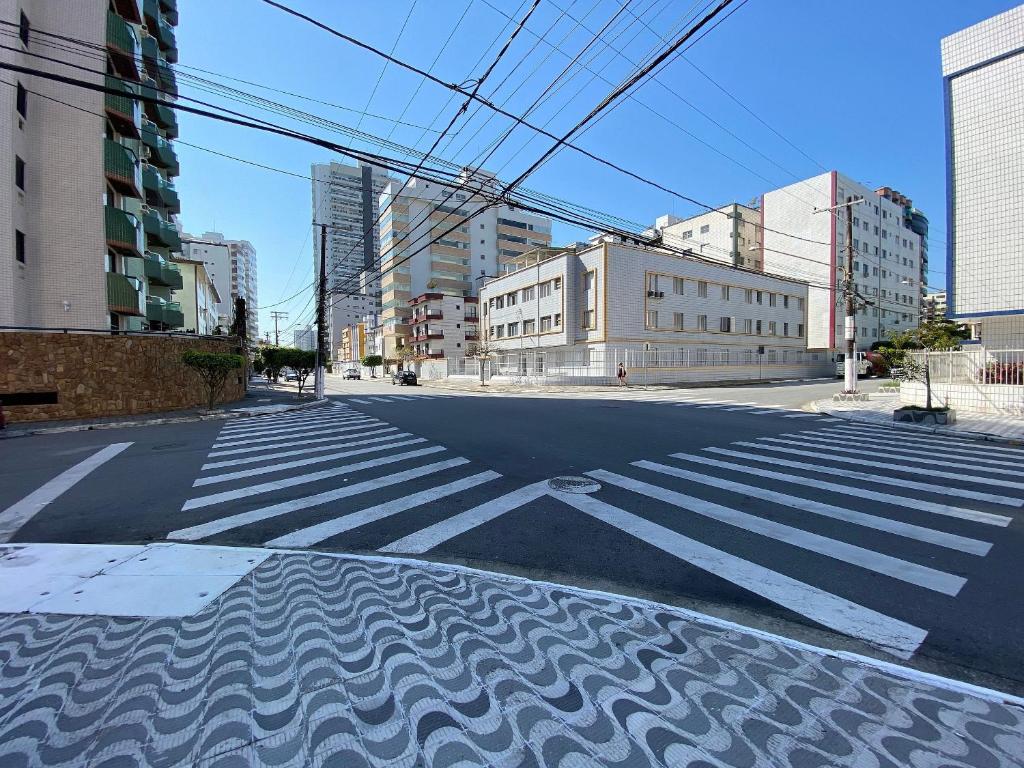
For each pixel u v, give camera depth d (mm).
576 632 2824
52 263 16531
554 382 35312
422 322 59094
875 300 57312
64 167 16828
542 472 6957
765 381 39438
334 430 11836
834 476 6641
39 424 12656
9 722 2055
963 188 13742
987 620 2986
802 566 3789
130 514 5211
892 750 1924
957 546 4141
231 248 82812
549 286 38656
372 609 3092
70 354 13969
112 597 3248
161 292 29062
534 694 2268
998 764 1848
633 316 35562
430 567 3764
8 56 14680
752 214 55688
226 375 18688
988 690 2293
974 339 16562
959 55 13734
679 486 6152
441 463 7652
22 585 3438
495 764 1849
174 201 31047
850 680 2381
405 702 2203
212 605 3139
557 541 4371
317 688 2291
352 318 104000
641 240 11867
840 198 51062
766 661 2537
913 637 2812
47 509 5387
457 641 2719
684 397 22672
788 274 53625
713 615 3086
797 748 1938
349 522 4930
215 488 6270
